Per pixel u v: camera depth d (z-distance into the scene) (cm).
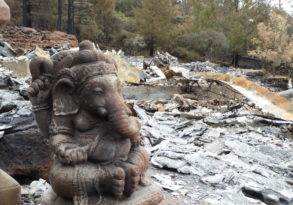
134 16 4616
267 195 679
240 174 774
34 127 647
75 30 4044
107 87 434
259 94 1759
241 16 4138
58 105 445
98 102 432
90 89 431
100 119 443
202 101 1519
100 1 4178
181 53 4162
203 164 795
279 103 1664
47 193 479
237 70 3478
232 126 1225
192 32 4272
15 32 2644
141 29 4147
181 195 661
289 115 1525
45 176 654
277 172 827
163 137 973
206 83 1894
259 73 3431
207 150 907
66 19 3978
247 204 645
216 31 4200
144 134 952
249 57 4194
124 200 445
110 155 439
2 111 716
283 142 1070
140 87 1798
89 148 435
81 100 439
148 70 2273
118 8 5234
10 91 905
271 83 3228
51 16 3881
